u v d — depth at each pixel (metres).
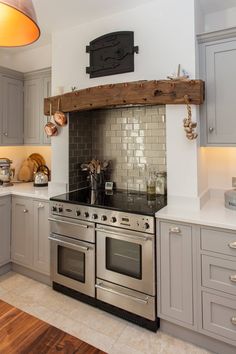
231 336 1.68
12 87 3.13
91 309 2.26
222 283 1.70
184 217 1.80
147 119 2.64
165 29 2.11
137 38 2.25
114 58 2.35
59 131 2.72
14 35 1.11
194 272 1.79
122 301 2.09
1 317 0.99
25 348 0.83
